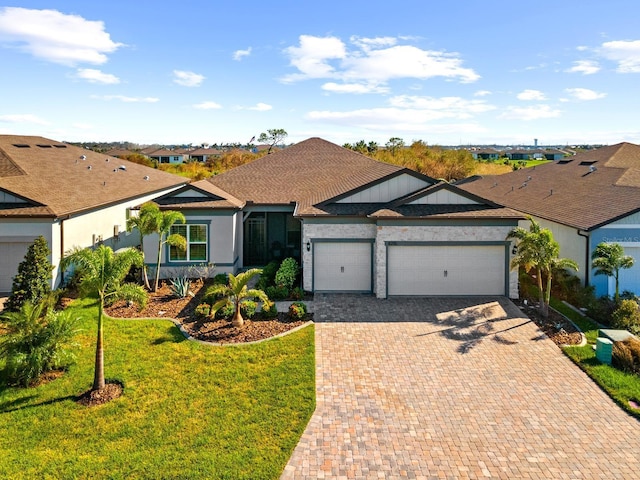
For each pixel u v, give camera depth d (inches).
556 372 508.1
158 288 804.6
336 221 784.9
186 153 3966.5
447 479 345.1
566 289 757.9
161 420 412.8
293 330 610.5
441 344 576.4
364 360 533.0
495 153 5206.7
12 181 795.4
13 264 761.6
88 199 879.1
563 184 1113.4
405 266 766.5
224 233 864.3
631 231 745.0
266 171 1157.7
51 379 483.2
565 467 358.3
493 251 766.5
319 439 389.7
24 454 369.1
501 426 410.9
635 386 473.4
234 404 437.4
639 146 1304.1
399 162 2343.8
